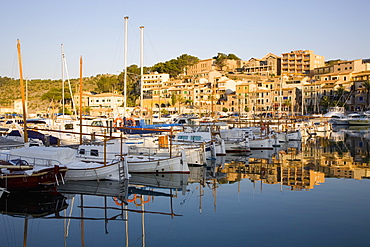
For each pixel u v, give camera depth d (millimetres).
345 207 23562
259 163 42656
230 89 153125
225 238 18516
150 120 63531
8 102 159500
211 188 29547
